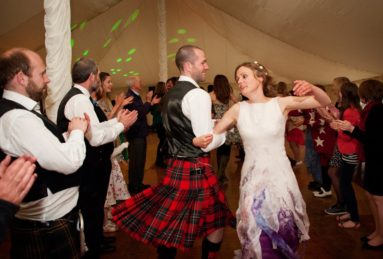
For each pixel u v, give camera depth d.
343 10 4.07
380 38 4.23
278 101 1.79
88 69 2.08
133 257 2.48
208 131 1.83
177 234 1.84
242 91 1.84
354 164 2.77
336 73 6.90
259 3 5.41
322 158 3.56
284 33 6.20
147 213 1.95
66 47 2.69
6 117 1.22
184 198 1.88
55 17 2.61
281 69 8.69
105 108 3.32
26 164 0.96
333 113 2.86
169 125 1.95
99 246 2.17
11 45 4.68
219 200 1.95
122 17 7.27
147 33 9.04
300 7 4.72
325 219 3.06
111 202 2.94
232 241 2.67
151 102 4.12
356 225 2.84
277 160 1.74
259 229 1.66
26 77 1.29
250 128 1.76
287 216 1.67
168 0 8.22
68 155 1.27
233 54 9.91
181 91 1.89
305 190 3.97
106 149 2.20
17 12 3.91
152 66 10.49
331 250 2.45
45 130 1.25
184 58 1.95
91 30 6.36
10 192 0.92
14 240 1.35
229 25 7.81
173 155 1.96
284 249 1.63
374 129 2.23
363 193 3.74
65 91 2.69
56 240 1.34
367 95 2.38
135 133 3.96
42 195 1.29
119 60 9.81
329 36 5.14
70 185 1.38
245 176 1.79
